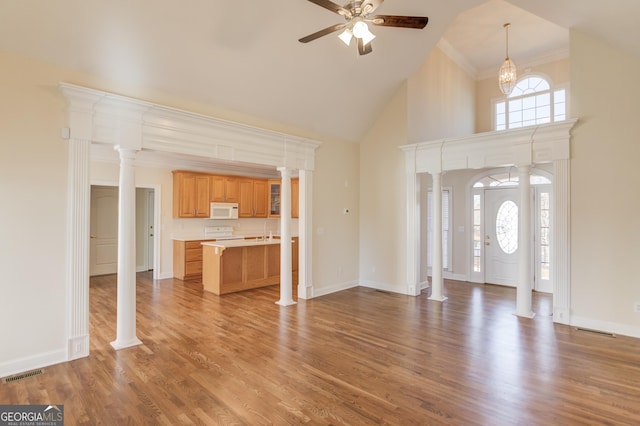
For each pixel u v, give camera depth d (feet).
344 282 19.77
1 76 8.99
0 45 8.91
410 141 18.34
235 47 11.84
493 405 7.82
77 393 8.24
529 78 22.72
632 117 12.21
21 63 9.28
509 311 15.47
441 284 17.37
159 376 9.13
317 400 8.03
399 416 7.39
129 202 11.27
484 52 21.49
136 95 11.48
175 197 22.59
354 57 14.70
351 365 9.90
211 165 23.94
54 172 9.77
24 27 8.84
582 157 13.14
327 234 18.76
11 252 9.13
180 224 23.12
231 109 14.21
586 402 7.93
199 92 12.81
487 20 17.65
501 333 12.60
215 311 15.30
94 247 23.41
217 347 11.16
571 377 9.16
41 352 9.57
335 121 17.99
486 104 24.34
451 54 21.49
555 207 13.71
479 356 10.54
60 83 9.53
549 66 21.80
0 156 8.97
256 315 14.74
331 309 15.69
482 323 13.76
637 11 9.47
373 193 19.97
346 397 8.16
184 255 21.89
